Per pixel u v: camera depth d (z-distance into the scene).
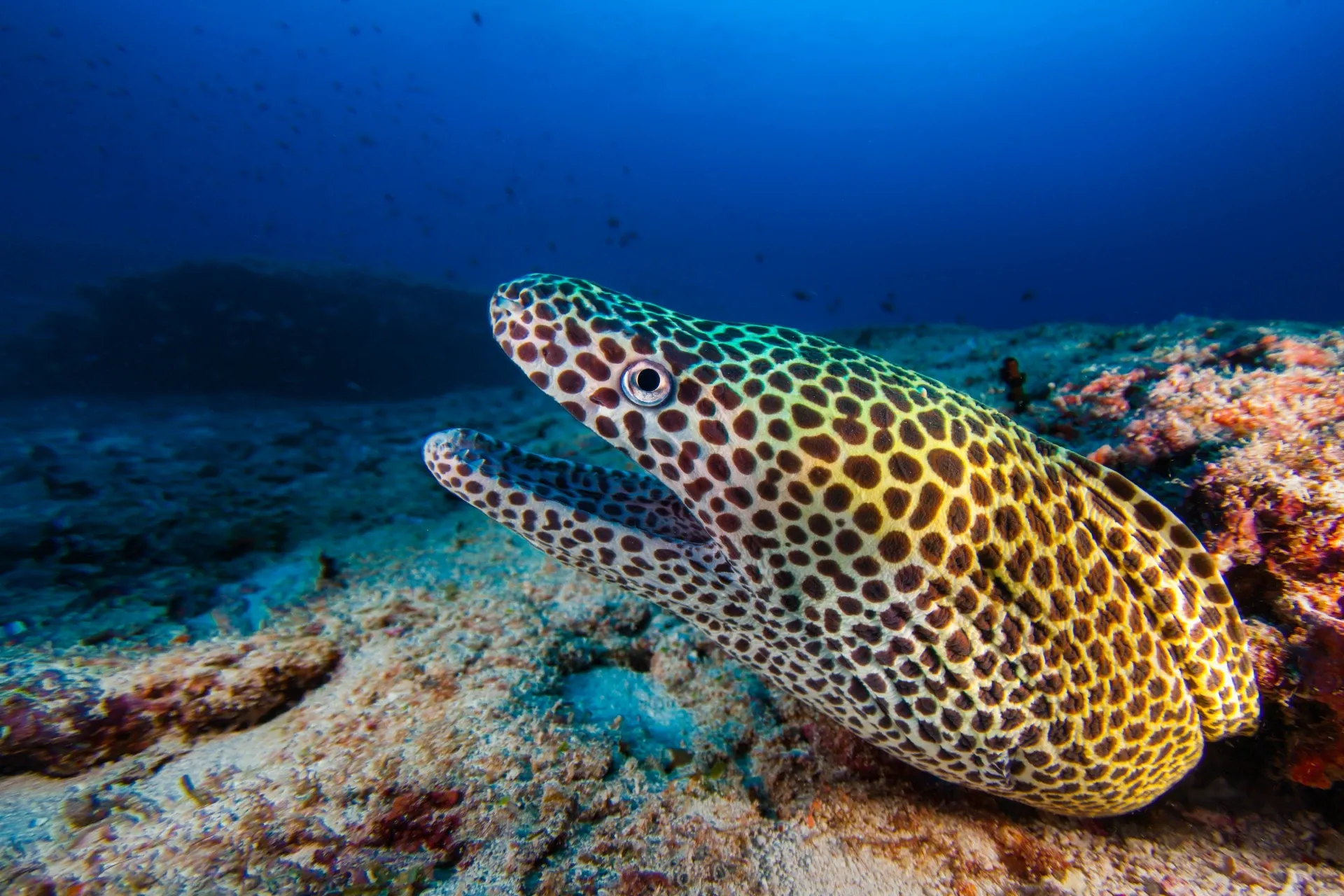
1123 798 0.20
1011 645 0.18
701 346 0.18
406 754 0.21
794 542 0.17
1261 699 0.22
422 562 0.35
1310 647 0.21
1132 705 0.19
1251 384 0.27
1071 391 0.34
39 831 0.18
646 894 0.17
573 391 0.18
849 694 0.19
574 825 0.19
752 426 0.17
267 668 0.23
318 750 0.21
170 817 0.19
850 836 0.20
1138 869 0.20
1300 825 0.21
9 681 0.22
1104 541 0.20
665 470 0.18
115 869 0.17
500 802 0.19
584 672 0.26
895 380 0.19
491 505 0.20
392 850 0.18
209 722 0.22
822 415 0.17
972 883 0.19
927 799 0.22
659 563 0.19
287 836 0.18
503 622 0.28
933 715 0.18
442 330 1.59
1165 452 0.27
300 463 0.65
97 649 0.25
